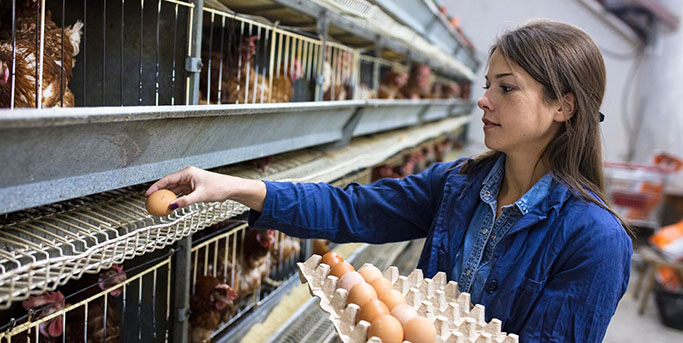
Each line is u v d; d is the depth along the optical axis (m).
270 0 1.71
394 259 3.20
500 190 1.22
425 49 3.65
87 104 1.46
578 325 1.00
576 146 1.08
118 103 1.43
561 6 8.15
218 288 1.66
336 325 0.94
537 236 1.06
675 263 3.88
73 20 1.43
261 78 1.85
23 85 0.99
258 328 1.95
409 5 2.83
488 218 1.17
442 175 1.36
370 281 1.09
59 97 1.09
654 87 7.47
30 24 1.09
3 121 0.65
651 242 4.30
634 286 4.66
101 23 1.41
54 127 0.76
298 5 1.84
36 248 0.90
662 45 7.42
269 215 1.23
